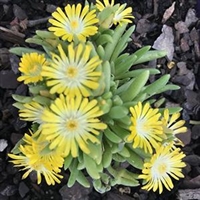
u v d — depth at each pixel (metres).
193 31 0.25
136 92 0.18
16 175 0.22
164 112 0.18
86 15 0.18
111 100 0.18
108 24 0.19
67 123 0.16
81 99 0.16
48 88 0.17
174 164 0.18
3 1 0.24
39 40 0.19
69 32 0.18
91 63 0.16
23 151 0.18
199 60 0.25
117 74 0.20
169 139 0.18
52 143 0.16
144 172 0.18
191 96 0.24
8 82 0.23
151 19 0.25
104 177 0.20
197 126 0.24
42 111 0.18
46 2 0.25
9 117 0.23
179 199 0.22
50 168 0.18
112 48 0.19
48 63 0.17
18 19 0.24
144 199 0.22
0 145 0.22
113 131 0.18
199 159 0.23
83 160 0.18
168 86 0.21
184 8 0.25
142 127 0.17
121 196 0.22
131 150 0.19
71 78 0.16
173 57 0.25
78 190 0.22
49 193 0.22
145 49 0.20
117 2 0.25
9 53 0.23
